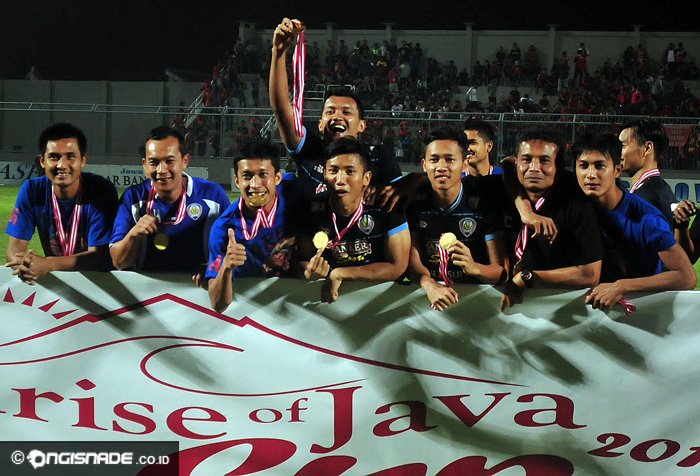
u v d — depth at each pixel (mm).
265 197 3539
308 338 3555
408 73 30484
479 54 31141
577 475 3553
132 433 3621
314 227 3689
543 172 3576
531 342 3518
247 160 3523
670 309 3467
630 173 4684
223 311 3559
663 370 3479
